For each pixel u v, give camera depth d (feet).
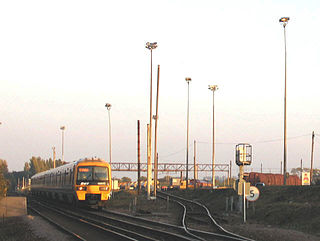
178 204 135.03
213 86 222.07
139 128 193.36
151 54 162.81
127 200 157.79
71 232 62.34
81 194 113.70
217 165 377.91
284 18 145.38
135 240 52.85
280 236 60.29
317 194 91.76
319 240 57.26
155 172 166.71
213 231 67.82
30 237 59.77
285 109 141.49
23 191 367.04
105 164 117.91
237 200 121.08
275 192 109.60
